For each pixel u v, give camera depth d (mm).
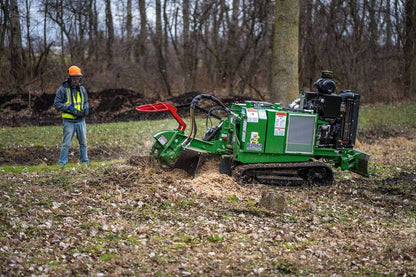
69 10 24625
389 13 26062
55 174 8781
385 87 26141
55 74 23938
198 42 27406
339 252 5895
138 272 5078
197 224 6590
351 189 9047
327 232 6641
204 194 7863
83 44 25328
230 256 5617
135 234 6129
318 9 24859
